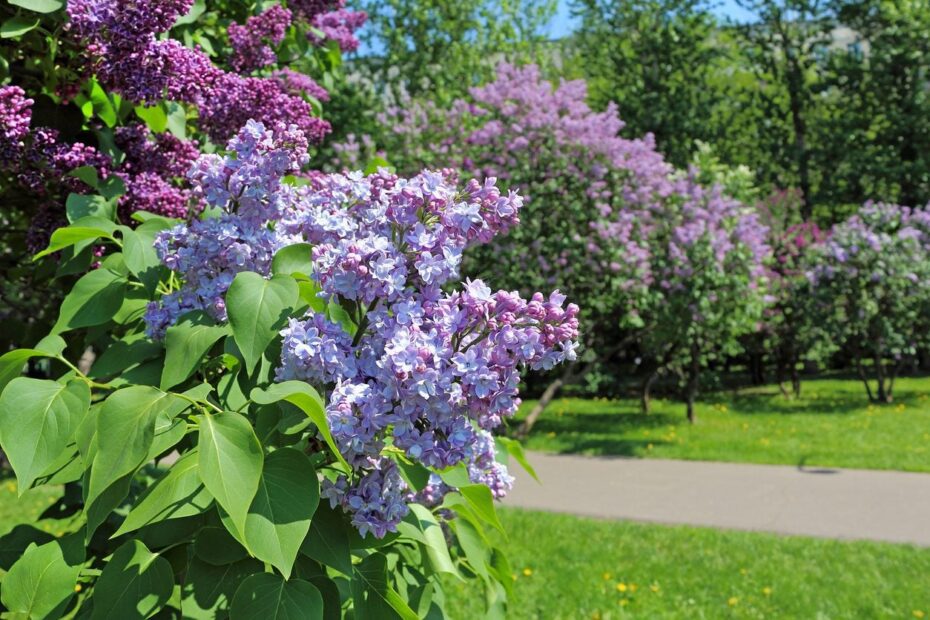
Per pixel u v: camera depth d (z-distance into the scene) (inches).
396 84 820.6
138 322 81.0
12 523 275.7
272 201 72.5
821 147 947.3
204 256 70.9
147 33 85.6
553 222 478.9
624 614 203.9
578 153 475.5
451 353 60.9
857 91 918.4
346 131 603.8
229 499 52.7
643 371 959.6
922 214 655.8
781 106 1021.8
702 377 738.2
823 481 362.6
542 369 63.9
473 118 518.0
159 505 56.9
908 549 256.8
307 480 58.2
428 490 84.6
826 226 990.4
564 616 203.5
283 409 64.1
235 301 63.2
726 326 519.2
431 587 82.0
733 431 515.2
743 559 248.5
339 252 63.9
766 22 991.0
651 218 518.9
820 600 214.4
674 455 437.4
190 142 107.3
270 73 134.2
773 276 666.8
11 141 86.0
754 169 981.2
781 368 749.3
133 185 97.2
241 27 116.3
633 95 926.4
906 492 336.8
